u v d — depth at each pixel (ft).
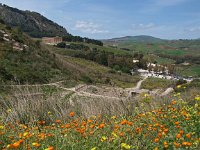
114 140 18.13
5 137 20.42
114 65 419.95
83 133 19.69
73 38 613.52
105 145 18.24
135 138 19.40
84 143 18.78
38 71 165.89
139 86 266.57
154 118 24.62
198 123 22.56
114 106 34.17
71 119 30.30
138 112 30.35
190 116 23.91
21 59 171.22
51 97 37.11
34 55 187.83
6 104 33.63
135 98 39.93
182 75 550.36
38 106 32.60
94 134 19.81
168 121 24.57
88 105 34.88
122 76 349.61
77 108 33.81
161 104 36.17
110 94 52.26
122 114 30.35
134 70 477.77
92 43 629.92
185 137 19.79
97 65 388.98
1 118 29.19
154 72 507.71
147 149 18.76
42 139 19.17
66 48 519.19
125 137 19.34
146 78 403.13
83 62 380.58
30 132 22.34
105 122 26.78
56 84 154.30
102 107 33.73
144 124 22.40
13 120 29.55
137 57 549.13
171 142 18.67
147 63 557.74
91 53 428.15
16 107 31.94
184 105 31.71
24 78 142.61
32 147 18.33
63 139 19.07
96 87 149.79
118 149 17.97
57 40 587.68
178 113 26.17
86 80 195.00
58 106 34.04
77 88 148.05
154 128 21.12
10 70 144.77
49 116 31.35
